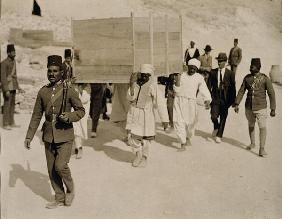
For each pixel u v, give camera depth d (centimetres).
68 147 441
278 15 2005
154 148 698
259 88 645
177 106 688
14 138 699
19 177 537
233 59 1450
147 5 2456
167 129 833
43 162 616
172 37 720
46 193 494
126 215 421
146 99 596
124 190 500
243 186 511
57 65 439
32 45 1711
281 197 470
